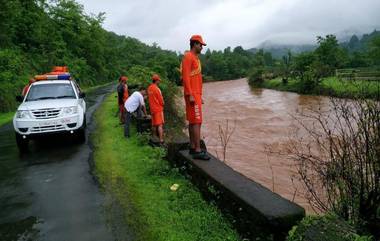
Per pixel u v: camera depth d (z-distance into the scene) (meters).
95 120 14.46
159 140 8.71
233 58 135.50
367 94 4.47
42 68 36.97
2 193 6.28
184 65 5.41
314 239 2.88
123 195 5.73
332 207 4.47
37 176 7.15
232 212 4.23
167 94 12.93
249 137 14.84
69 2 54.59
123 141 9.71
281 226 3.46
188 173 5.83
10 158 8.80
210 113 23.75
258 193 4.12
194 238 4.12
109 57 73.75
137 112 10.68
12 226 4.92
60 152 9.08
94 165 7.63
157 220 4.68
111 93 31.38
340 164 4.43
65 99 10.13
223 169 5.16
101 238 4.39
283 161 10.68
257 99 34.22
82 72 49.00
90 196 5.81
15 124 9.30
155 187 5.88
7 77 22.17
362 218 4.12
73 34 52.75
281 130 16.25
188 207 4.94
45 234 4.62
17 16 33.00
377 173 3.93
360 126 4.17
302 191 7.92
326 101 28.41
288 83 46.50
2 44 30.27
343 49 62.75
